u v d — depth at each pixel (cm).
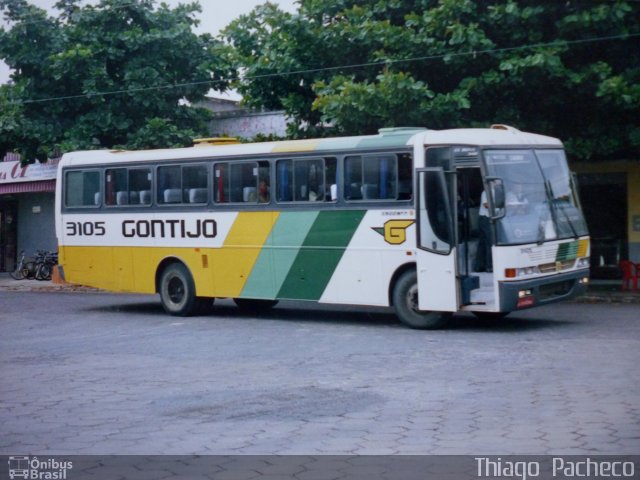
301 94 2220
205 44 2816
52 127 2717
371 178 1589
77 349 1443
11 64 2686
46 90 2742
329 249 1644
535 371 1097
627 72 1942
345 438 787
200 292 1839
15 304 2316
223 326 1702
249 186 1756
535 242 1483
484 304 1466
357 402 946
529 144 1547
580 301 2008
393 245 1559
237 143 1884
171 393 1032
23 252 3170
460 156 1485
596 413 854
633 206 2328
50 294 2647
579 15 1877
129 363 1274
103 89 2697
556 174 1574
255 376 1130
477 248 1491
